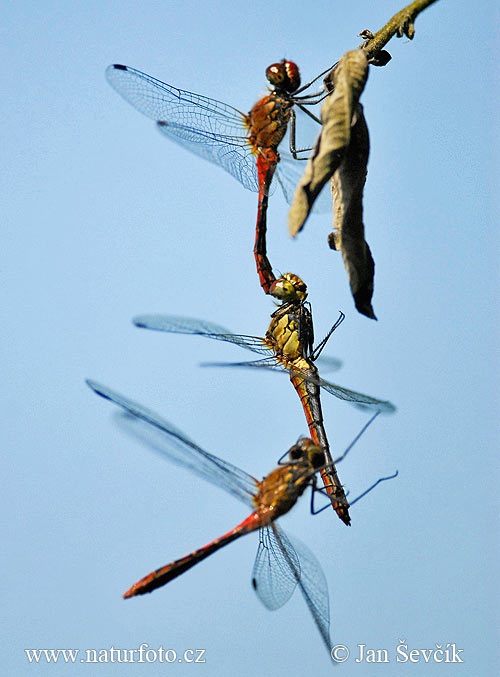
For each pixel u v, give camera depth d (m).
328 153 1.51
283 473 1.54
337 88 1.51
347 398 1.54
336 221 1.53
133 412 1.52
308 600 1.53
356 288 1.53
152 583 1.53
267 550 1.54
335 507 1.54
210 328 1.53
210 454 1.53
